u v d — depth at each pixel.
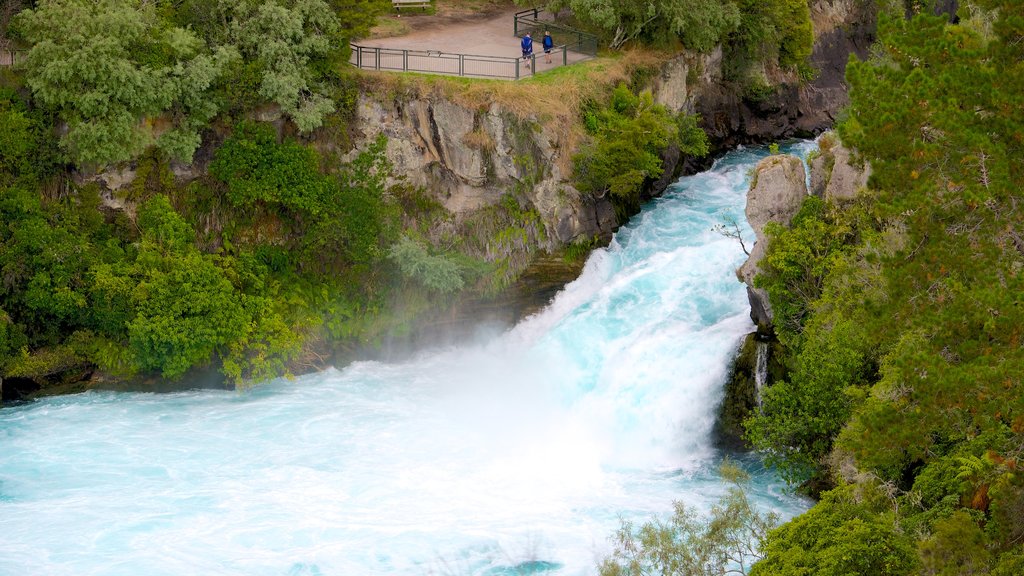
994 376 34.31
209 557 46.22
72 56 58.97
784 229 53.41
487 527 48.44
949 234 36.91
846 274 49.59
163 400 59.47
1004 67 37.12
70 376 60.25
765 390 50.84
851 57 39.22
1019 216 36.62
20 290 59.88
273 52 62.44
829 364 48.19
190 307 59.22
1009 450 39.34
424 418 57.78
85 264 60.34
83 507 49.62
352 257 63.50
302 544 47.12
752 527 44.03
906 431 36.75
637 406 56.72
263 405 58.84
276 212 63.84
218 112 62.97
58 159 61.19
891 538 37.50
